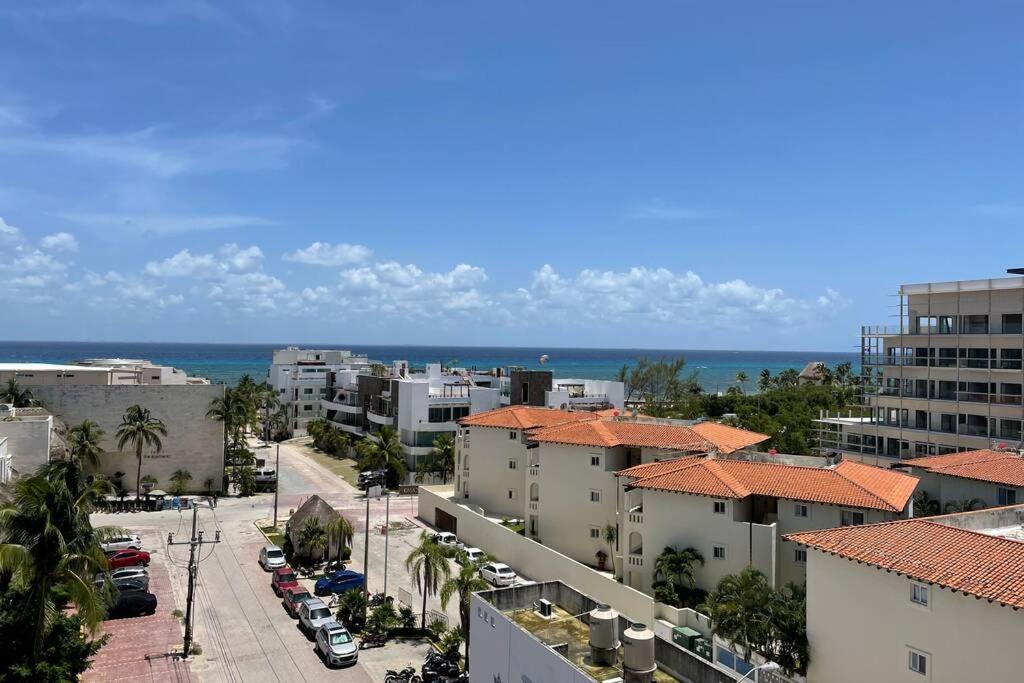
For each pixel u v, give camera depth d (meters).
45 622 32.69
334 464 108.00
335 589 52.62
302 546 59.78
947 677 25.36
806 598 32.91
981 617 24.38
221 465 85.31
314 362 165.12
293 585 51.53
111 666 39.34
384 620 44.69
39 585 32.38
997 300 70.06
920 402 74.94
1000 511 33.44
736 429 66.06
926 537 28.70
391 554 62.62
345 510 78.31
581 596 30.92
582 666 25.73
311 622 44.78
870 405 81.12
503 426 71.12
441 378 117.62
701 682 24.23
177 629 44.94
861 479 45.59
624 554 52.09
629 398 151.62
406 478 93.25
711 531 46.47
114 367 117.69
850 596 29.20
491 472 72.38
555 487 60.44
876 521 42.62
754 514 48.06
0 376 88.06
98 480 39.84
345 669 40.03
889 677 27.45
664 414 123.50
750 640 34.50
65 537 33.34
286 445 128.62
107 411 81.00
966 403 70.38
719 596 38.28
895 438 77.00
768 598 35.56
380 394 111.12
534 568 56.25
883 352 80.69
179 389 83.94
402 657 42.00
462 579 41.97
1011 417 66.50
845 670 29.39
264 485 89.69
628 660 24.08
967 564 25.88
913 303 78.25
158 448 78.50
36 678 31.30
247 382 136.25
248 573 56.44
